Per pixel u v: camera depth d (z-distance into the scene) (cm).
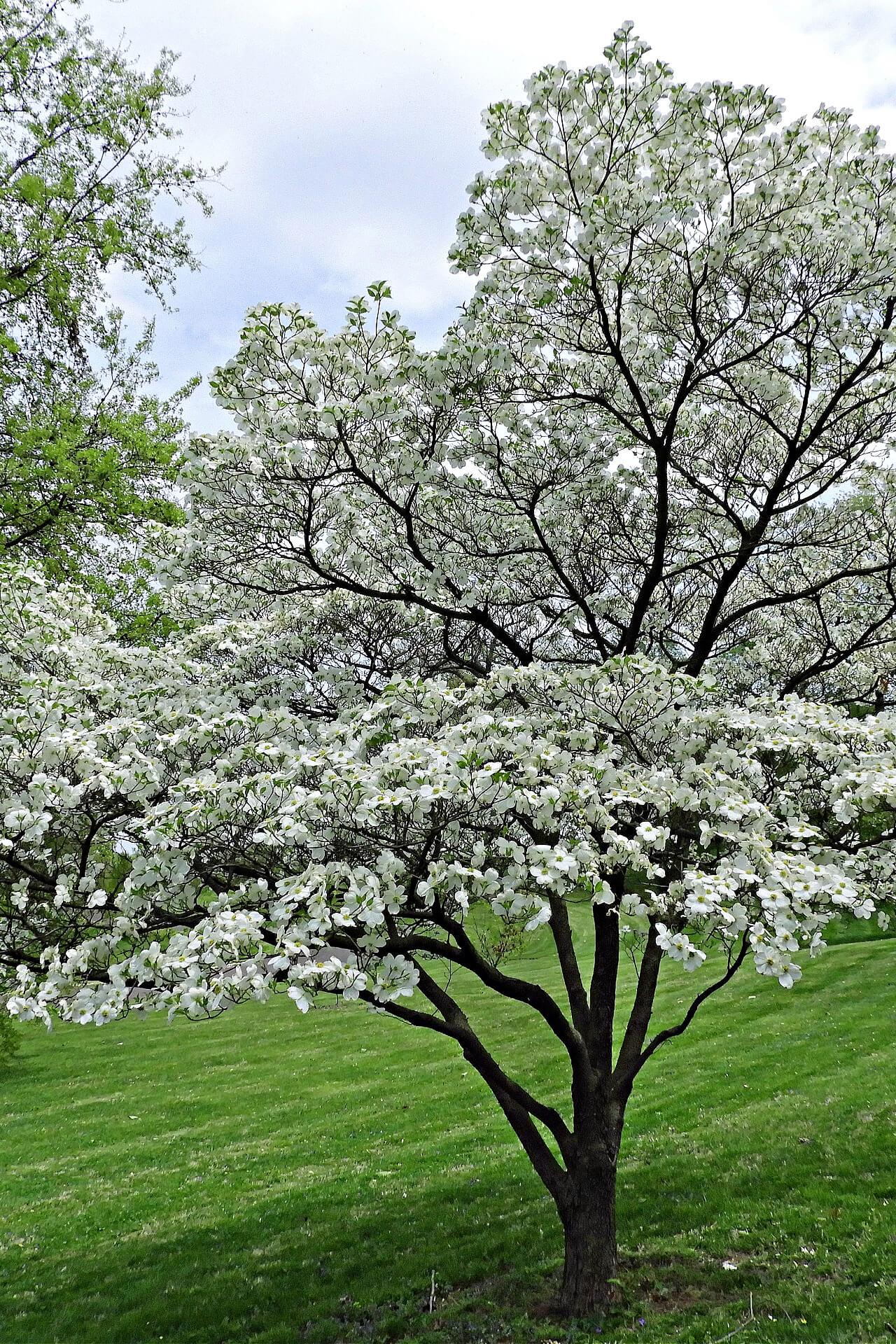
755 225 598
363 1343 622
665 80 547
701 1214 742
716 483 806
